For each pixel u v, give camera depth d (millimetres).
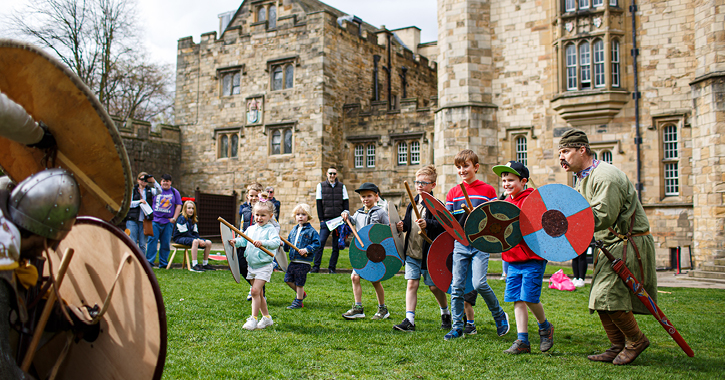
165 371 4016
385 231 6609
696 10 15445
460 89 19531
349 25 28344
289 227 26750
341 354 4727
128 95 37156
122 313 2709
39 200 2367
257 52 28297
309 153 26391
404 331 5824
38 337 2539
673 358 4773
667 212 17297
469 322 5914
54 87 2529
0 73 2559
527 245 4797
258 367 4207
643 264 4590
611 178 4547
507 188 5363
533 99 19047
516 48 19344
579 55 18391
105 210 2898
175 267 12445
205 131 29641
